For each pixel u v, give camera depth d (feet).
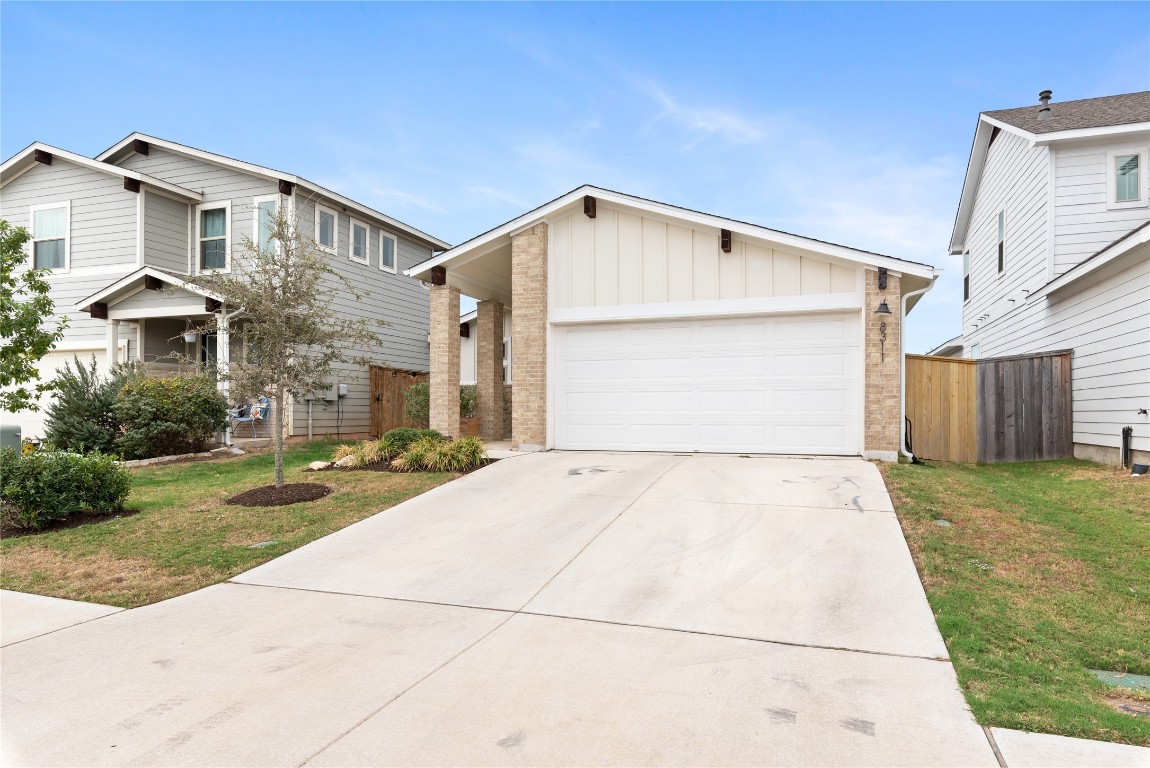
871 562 17.95
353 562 19.43
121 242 51.93
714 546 19.58
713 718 10.54
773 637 13.75
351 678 12.08
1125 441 33.37
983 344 58.75
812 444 33.86
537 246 37.81
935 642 13.44
